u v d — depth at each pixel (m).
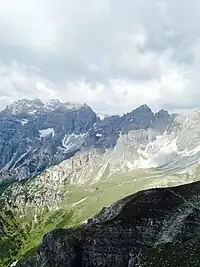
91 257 190.50
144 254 172.50
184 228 178.50
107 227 196.88
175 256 162.50
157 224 191.50
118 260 183.88
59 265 192.50
